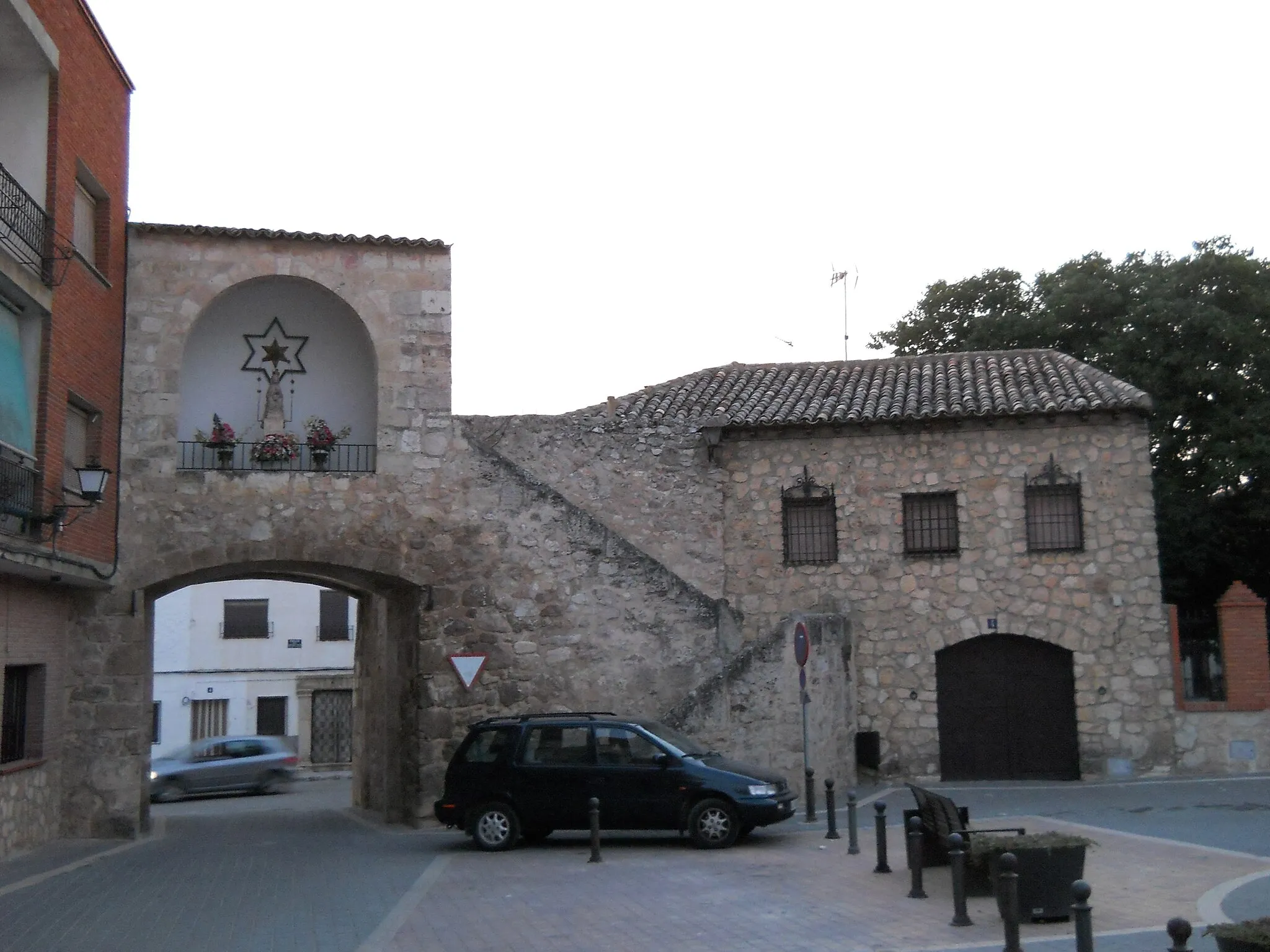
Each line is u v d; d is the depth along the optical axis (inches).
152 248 759.7
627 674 784.3
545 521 791.1
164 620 1599.4
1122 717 856.3
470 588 774.5
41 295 609.3
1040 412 872.9
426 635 764.6
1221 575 1144.2
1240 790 749.9
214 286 764.0
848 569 889.5
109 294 722.2
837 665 841.5
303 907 467.8
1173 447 1163.3
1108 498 874.8
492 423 908.6
